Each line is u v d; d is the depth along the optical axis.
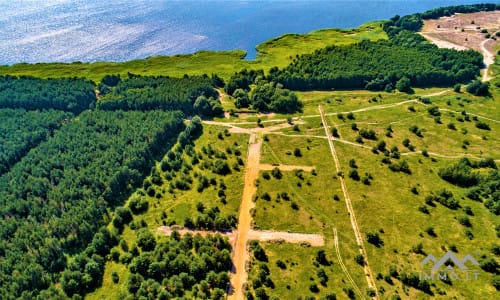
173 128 193.12
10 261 117.25
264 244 126.94
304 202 144.50
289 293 109.56
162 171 166.38
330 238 128.50
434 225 131.88
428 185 151.62
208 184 156.12
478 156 168.75
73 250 129.25
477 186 148.12
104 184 151.88
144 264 117.69
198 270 114.69
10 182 149.75
